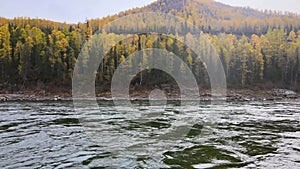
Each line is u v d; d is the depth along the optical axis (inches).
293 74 2004.2
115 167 243.3
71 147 307.3
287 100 1369.3
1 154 281.6
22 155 278.7
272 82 1879.9
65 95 1407.5
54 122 492.1
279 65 2000.5
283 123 510.0
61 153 285.0
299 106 953.5
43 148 304.7
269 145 330.6
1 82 1540.4
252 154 290.5
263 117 601.3
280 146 326.6
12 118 552.7
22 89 1502.2
